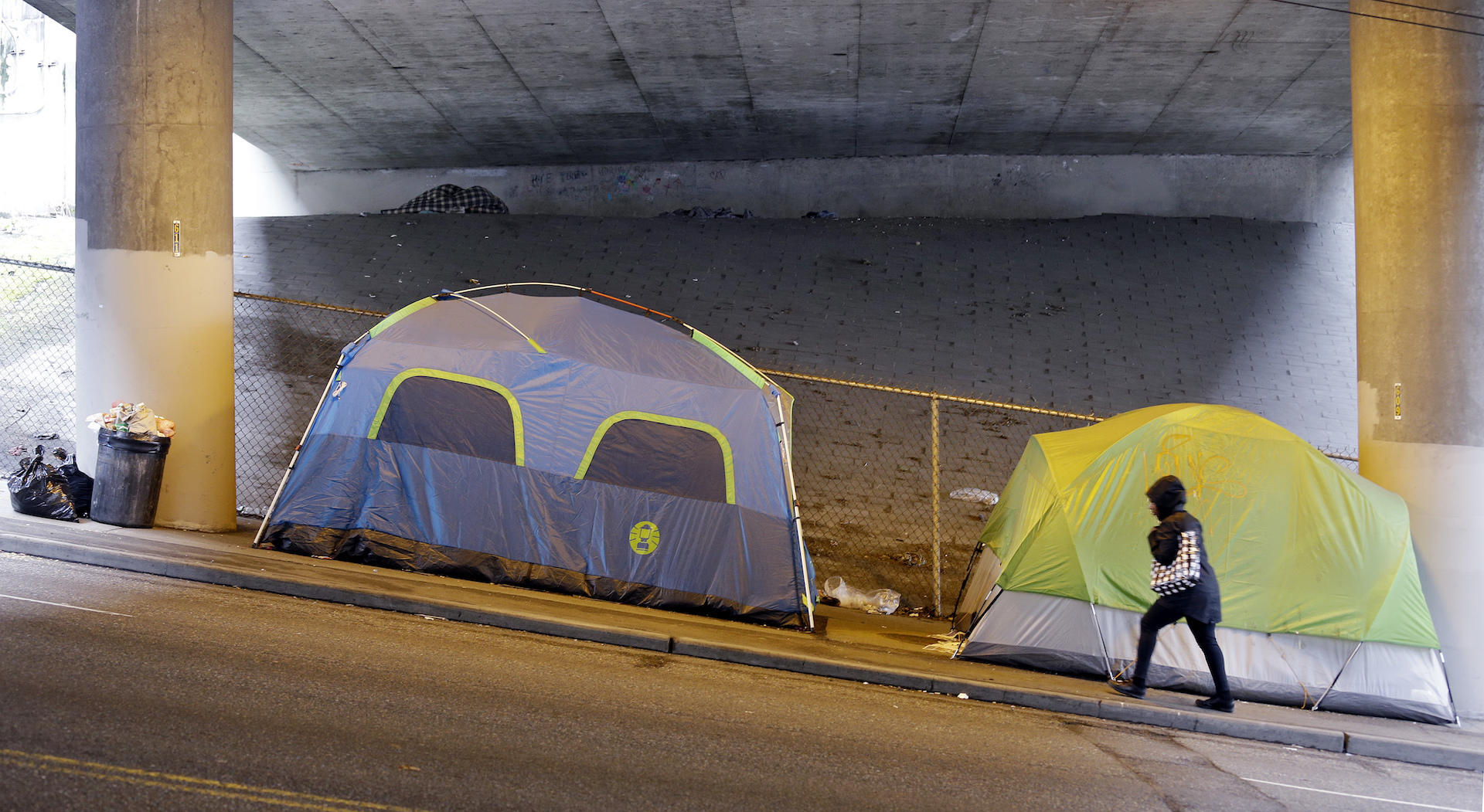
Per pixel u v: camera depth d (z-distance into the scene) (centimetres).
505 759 494
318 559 917
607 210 2670
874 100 2212
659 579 938
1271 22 1794
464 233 2425
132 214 982
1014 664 872
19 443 1255
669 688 680
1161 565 807
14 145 2573
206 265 1003
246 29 1919
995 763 612
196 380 997
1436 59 929
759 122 2358
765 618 935
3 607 635
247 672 570
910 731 661
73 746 433
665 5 1794
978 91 2150
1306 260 2322
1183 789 607
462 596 837
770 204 2620
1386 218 945
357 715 526
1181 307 2122
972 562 1105
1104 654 855
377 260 2225
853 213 2603
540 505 941
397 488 942
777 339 1930
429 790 441
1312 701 849
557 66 2075
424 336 977
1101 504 873
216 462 1011
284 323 1856
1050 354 1933
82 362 1004
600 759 514
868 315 2056
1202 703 806
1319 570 859
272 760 449
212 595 751
